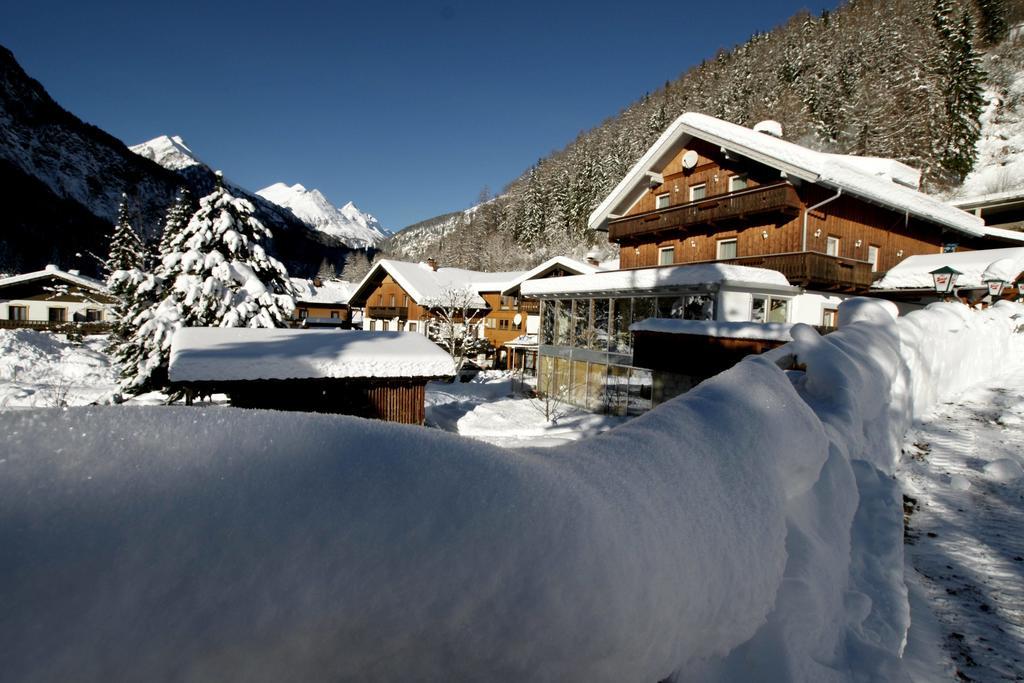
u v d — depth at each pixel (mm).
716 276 13547
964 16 39625
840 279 15531
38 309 32125
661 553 1241
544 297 20062
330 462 915
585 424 14797
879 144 38375
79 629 610
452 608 838
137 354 15875
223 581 702
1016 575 2854
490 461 1085
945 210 19250
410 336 14156
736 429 1931
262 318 15922
